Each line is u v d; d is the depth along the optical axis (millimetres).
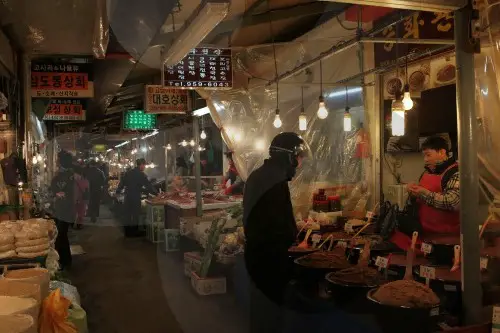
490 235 2547
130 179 5871
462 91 2141
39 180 7227
